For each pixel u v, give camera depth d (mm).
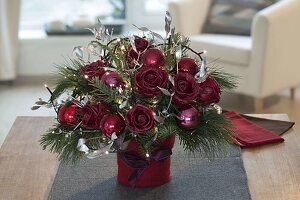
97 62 1868
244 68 3938
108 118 1725
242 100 4379
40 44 4824
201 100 1784
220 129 1816
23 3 5133
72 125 1828
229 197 1841
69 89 1862
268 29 3771
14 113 4102
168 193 1872
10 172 2018
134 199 1846
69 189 1899
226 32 4336
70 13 5207
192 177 1959
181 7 4230
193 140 1802
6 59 4629
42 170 2031
